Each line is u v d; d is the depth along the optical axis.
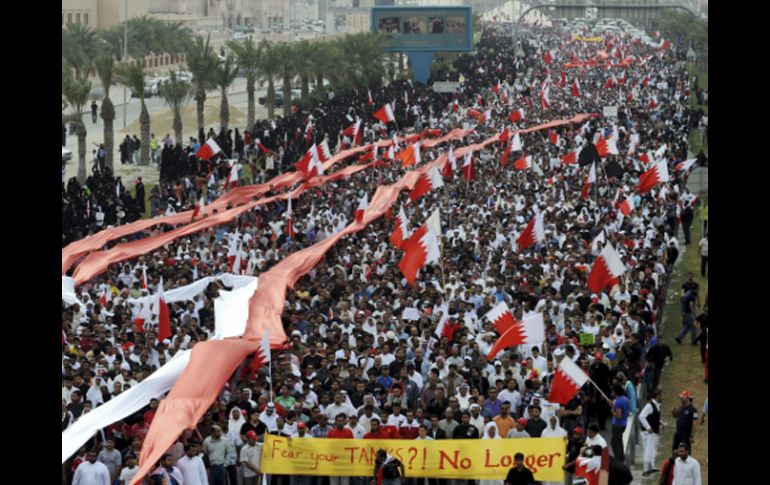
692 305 42.25
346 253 45.59
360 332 33.59
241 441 26.62
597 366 30.28
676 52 183.88
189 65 94.00
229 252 43.84
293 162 81.50
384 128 97.50
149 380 28.20
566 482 26.44
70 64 96.12
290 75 111.56
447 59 162.38
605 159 75.56
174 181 70.88
